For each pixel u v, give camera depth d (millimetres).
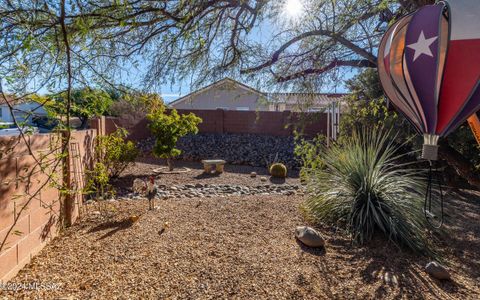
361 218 4160
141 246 3363
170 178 8094
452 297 2822
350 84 5715
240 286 2641
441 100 1363
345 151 5121
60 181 3633
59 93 1826
